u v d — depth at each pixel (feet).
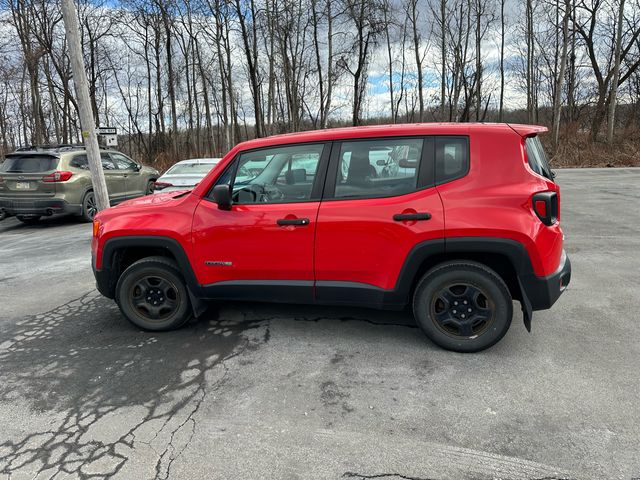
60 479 7.18
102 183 28.50
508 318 10.65
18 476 7.27
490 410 8.71
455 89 99.40
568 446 7.62
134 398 9.53
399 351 11.27
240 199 12.00
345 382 9.92
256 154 11.93
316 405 9.08
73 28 26.53
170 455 7.70
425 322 11.16
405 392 9.45
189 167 31.65
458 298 10.91
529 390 9.34
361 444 7.85
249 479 7.09
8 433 8.43
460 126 10.88
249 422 8.57
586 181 48.16
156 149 97.71
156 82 99.25
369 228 10.84
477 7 94.79
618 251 20.02
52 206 31.17
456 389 9.49
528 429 8.11
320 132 11.66
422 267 11.27
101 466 7.47
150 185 41.16
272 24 81.87
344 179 11.25
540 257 10.18
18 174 31.17
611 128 75.72
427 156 10.82
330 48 80.84
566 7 73.97
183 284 12.64
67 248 25.03
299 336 12.31
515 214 10.14
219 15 82.99
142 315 13.01
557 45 86.79
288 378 10.16
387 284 11.08
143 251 13.52
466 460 7.38
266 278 11.89
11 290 17.51
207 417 8.77
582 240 22.16
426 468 7.23
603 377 9.74
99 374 10.61
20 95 101.09
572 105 102.73
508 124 10.90
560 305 13.96
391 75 101.45
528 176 10.34
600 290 15.19
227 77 92.48
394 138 11.05
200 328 13.07
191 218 12.14
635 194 37.11
